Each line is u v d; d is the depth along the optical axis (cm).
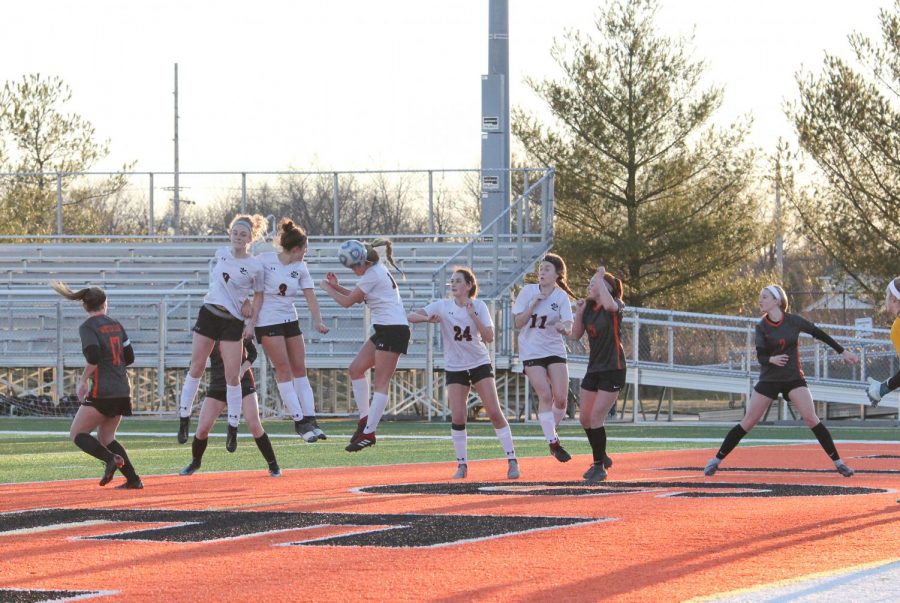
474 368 3169
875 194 9500
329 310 7894
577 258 10350
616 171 10594
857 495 2589
